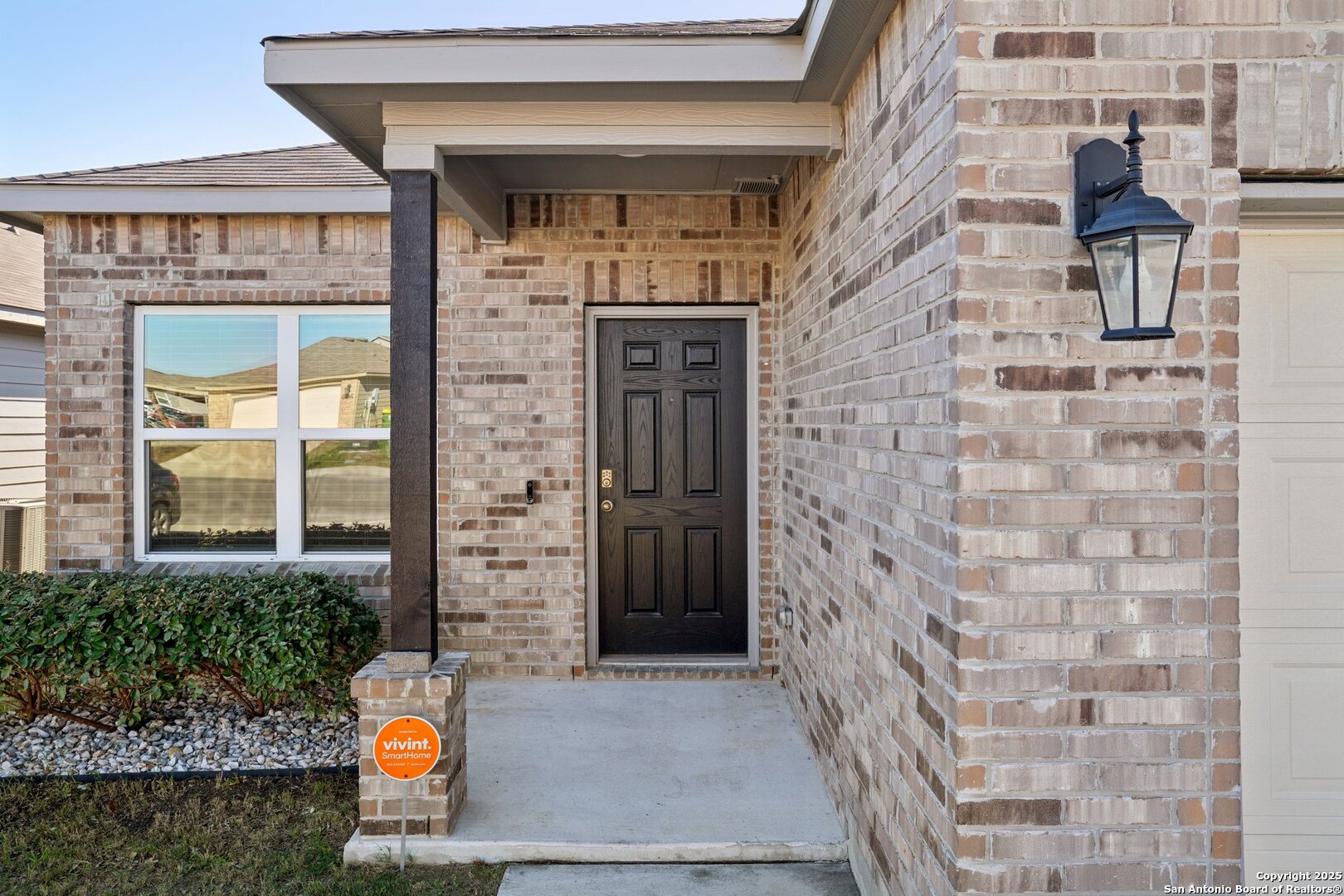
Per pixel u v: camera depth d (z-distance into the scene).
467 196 4.12
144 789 3.76
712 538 5.20
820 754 3.73
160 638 3.99
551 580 5.04
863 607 2.96
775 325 4.99
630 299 4.99
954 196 2.03
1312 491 2.39
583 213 4.98
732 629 5.22
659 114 3.33
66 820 3.47
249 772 3.92
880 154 2.73
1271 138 2.05
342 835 3.34
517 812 3.36
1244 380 2.39
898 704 2.52
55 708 4.24
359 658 4.39
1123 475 2.02
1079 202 1.99
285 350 5.30
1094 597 2.01
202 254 5.15
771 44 3.10
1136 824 2.01
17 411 8.48
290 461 5.31
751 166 4.39
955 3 2.03
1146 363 2.02
